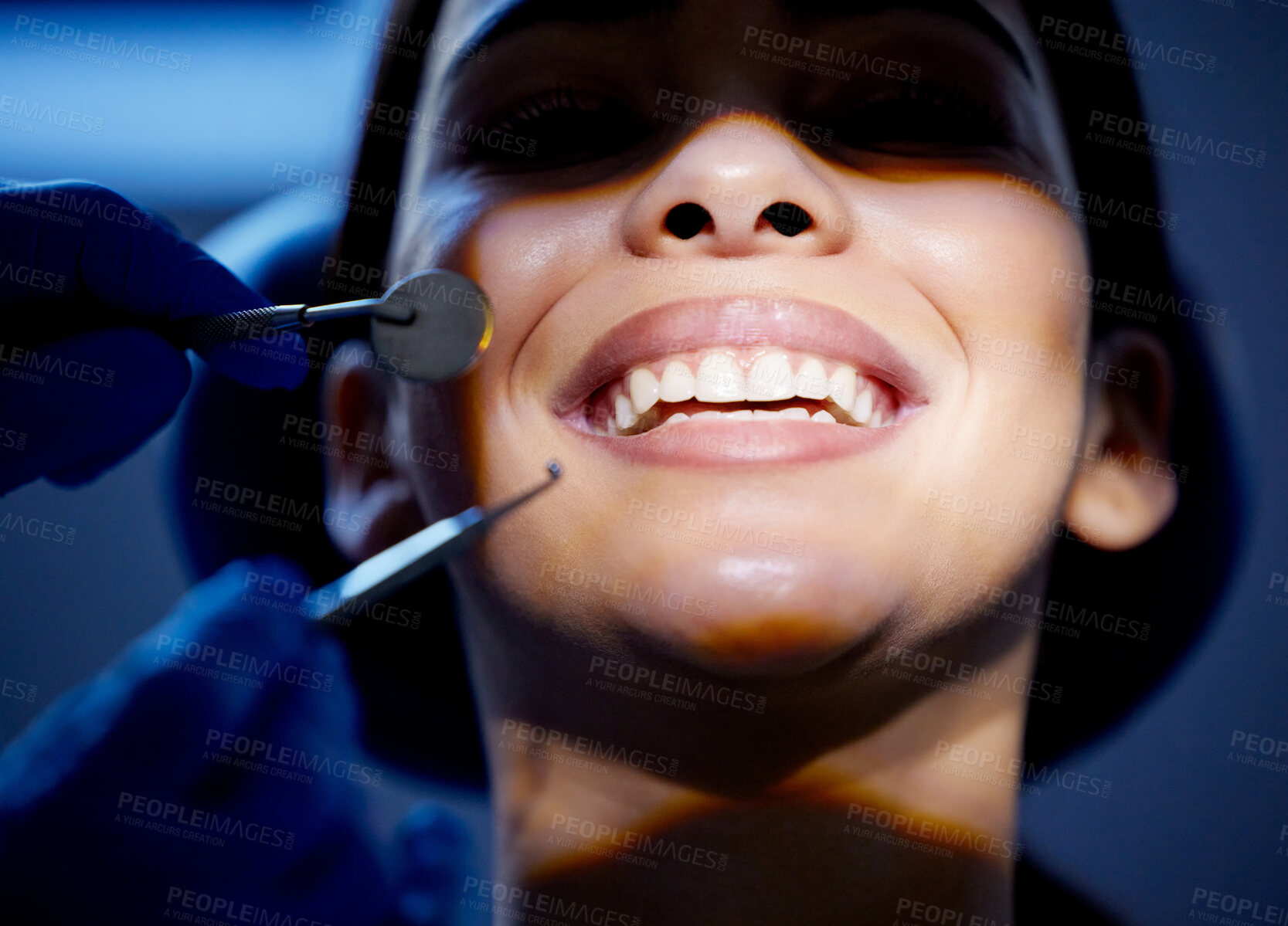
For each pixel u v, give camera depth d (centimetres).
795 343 41
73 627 57
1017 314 41
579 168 42
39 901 43
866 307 41
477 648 45
